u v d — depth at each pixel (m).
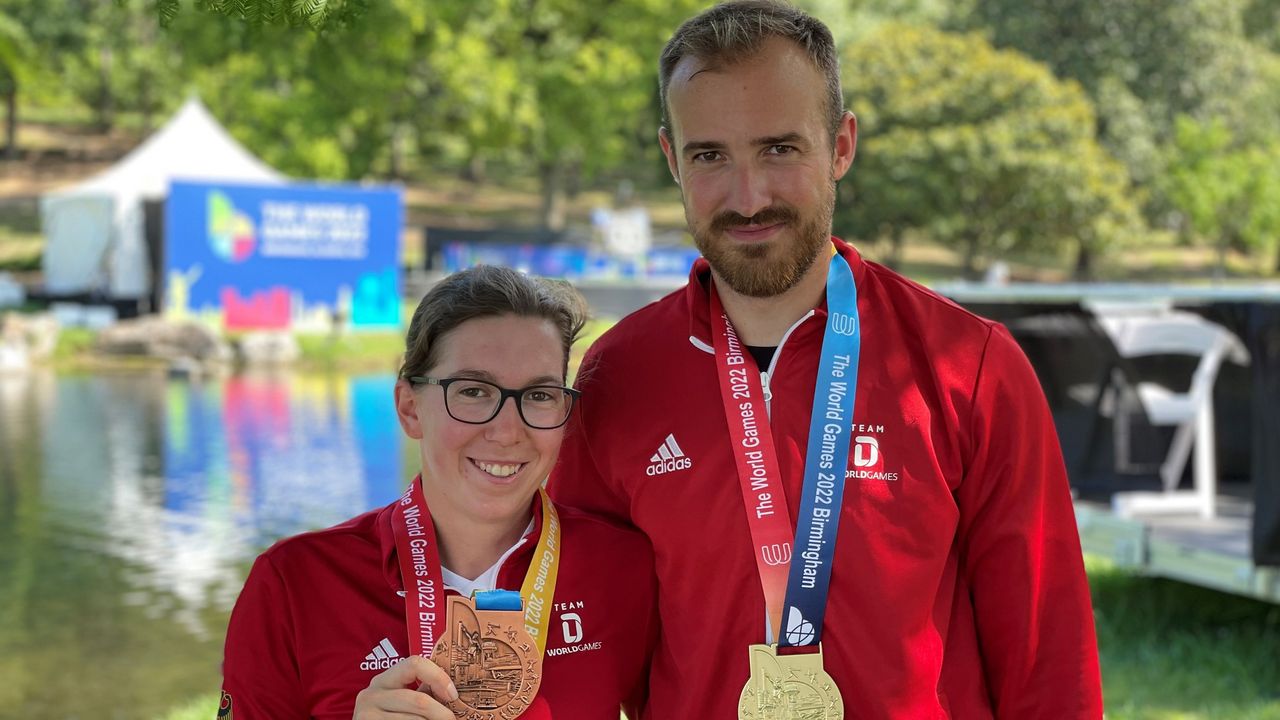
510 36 34.47
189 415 15.55
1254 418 5.26
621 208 47.09
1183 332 6.73
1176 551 5.84
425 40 31.98
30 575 7.84
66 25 49.97
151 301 24.33
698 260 2.25
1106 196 34.22
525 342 2.04
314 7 2.51
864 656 2.01
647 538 2.19
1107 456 6.96
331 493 10.59
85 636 6.54
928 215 34.53
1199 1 40.88
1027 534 2.07
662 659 2.17
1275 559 5.22
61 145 52.28
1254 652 5.61
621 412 2.20
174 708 5.38
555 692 2.06
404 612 2.04
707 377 2.15
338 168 34.50
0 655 6.21
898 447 2.06
